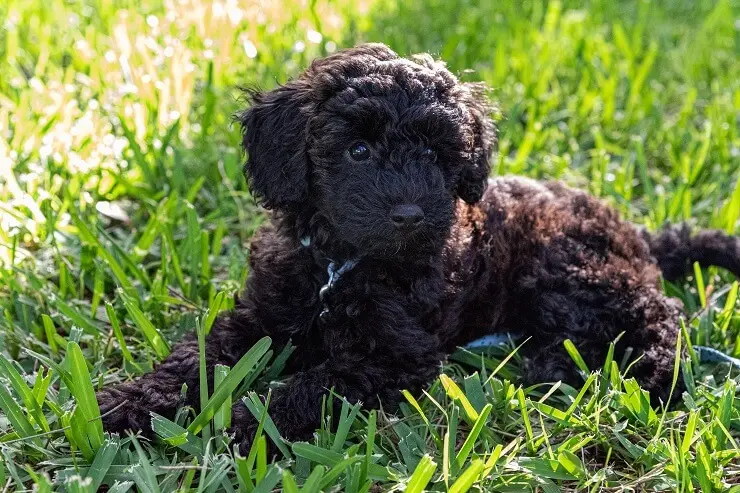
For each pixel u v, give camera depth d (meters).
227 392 0.72
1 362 0.73
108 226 1.05
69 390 0.75
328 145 0.77
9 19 1.47
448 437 0.69
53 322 0.88
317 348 0.80
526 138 1.17
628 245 0.91
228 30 1.41
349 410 0.75
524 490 0.71
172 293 0.92
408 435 0.74
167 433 0.71
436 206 0.77
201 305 0.91
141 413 0.74
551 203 0.92
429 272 0.80
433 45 1.51
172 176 1.07
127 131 1.07
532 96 1.32
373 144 0.77
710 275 0.98
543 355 0.86
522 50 1.45
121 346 0.81
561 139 1.23
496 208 0.88
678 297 0.95
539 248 0.89
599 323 0.86
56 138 1.08
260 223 1.02
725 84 1.40
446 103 0.79
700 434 0.73
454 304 0.83
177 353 0.79
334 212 0.77
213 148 1.13
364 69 0.79
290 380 0.77
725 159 1.17
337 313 0.78
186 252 0.95
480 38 1.54
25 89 1.22
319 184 0.78
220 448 0.72
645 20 1.70
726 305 0.89
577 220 0.91
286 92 0.81
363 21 1.64
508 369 0.86
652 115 1.29
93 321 0.89
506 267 0.88
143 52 1.26
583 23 1.64
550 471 0.72
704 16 1.78
